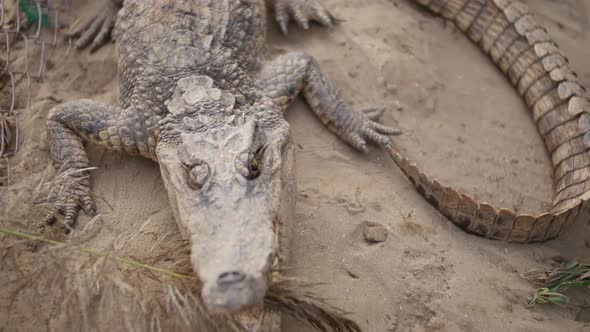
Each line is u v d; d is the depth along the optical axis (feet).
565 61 5.44
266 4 5.77
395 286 4.50
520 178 5.20
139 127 4.79
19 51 5.51
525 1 6.32
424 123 5.39
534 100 5.48
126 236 4.53
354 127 5.10
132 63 5.03
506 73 5.72
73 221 4.63
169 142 4.51
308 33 5.74
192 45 4.95
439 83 5.60
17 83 5.33
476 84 5.68
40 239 4.18
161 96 4.81
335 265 4.55
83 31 5.66
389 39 5.75
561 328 4.45
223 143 4.25
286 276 4.06
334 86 5.23
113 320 4.20
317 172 4.99
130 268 4.28
